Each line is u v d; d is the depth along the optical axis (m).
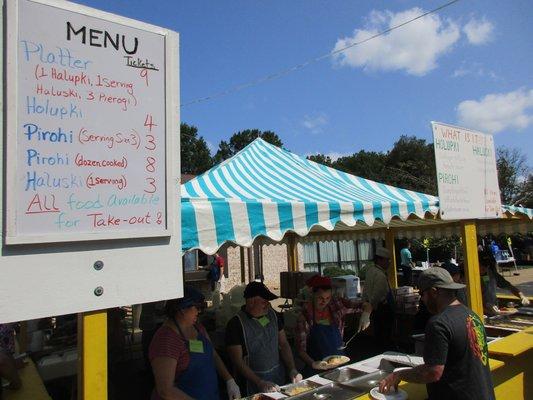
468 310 2.78
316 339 4.04
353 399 2.90
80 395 1.94
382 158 53.88
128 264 2.06
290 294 9.09
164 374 2.53
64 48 1.96
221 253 16.59
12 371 3.51
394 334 6.76
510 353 3.79
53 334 6.48
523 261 25.14
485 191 4.97
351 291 9.00
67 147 1.92
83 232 1.92
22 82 1.83
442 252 21.16
